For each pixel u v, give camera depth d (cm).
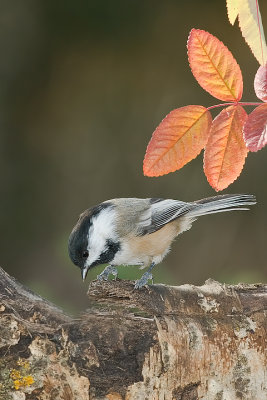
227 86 433
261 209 1405
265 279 1332
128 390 525
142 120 1550
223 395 535
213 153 444
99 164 1520
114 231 701
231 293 566
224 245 1397
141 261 737
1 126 1502
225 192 1415
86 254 694
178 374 530
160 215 726
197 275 1372
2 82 1512
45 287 1234
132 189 1495
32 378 521
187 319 545
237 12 433
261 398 542
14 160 1495
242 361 543
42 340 525
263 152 1409
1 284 550
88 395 523
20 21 1504
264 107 396
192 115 441
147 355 529
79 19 1528
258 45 432
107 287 556
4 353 521
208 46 425
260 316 554
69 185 1497
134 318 542
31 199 1470
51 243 1412
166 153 448
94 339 529
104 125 1548
